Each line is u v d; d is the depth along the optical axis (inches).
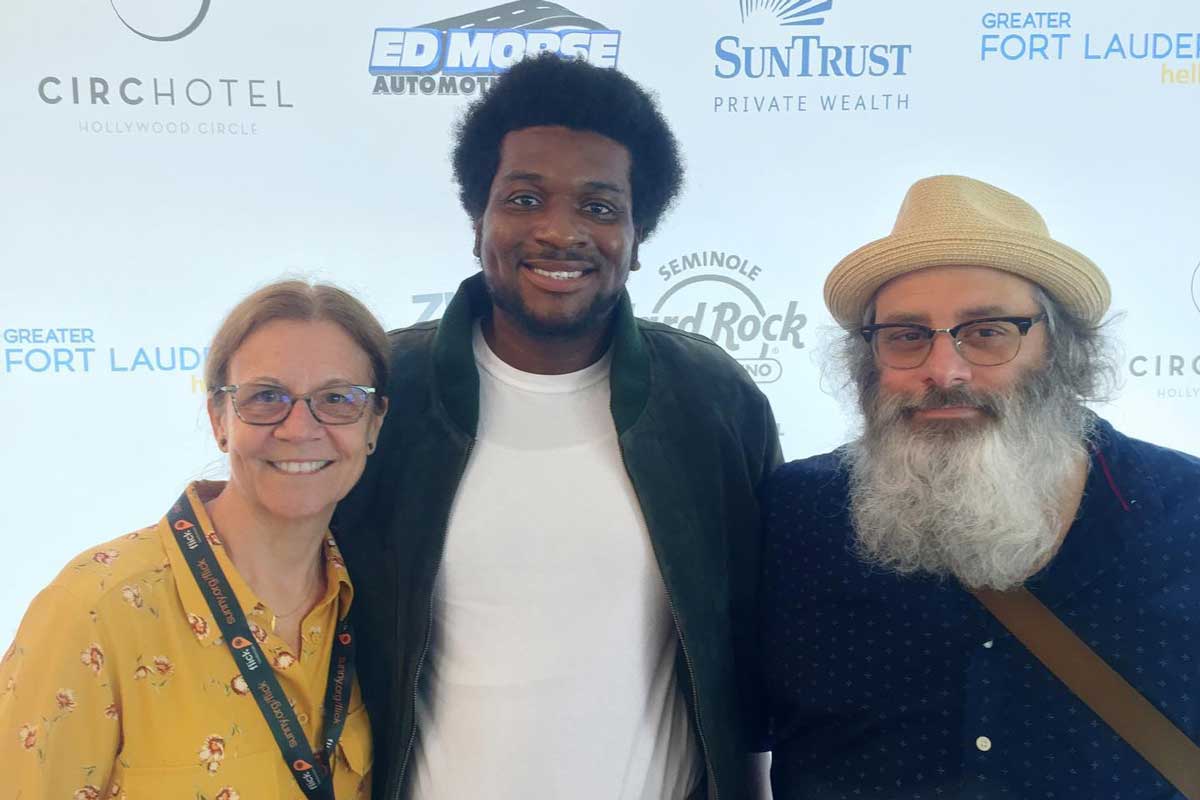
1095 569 41.4
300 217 99.0
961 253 42.9
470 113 50.8
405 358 51.7
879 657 44.1
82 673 35.5
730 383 55.4
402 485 47.8
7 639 100.0
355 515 48.4
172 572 39.6
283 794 39.8
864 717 43.9
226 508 42.1
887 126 100.5
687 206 101.0
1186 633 40.1
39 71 95.5
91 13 95.2
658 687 49.3
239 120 97.6
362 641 47.6
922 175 101.0
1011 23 99.7
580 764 45.5
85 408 99.8
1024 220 46.1
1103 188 101.7
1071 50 100.0
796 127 100.3
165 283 99.0
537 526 46.4
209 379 41.4
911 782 42.0
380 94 98.3
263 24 96.6
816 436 104.3
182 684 38.2
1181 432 105.1
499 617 45.9
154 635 38.0
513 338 49.3
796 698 47.0
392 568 47.4
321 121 98.2
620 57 98.8
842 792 44.1
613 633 46.4
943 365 43.1
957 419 43.8
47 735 34.5
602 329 50.1
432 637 47.9
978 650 41.9
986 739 40.7
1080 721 39.9
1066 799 39.4
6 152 96.2
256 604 40.2
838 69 100.0
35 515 100.0
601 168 45.6
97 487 100.3
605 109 46.0
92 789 36.3
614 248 45.9
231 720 38.9
